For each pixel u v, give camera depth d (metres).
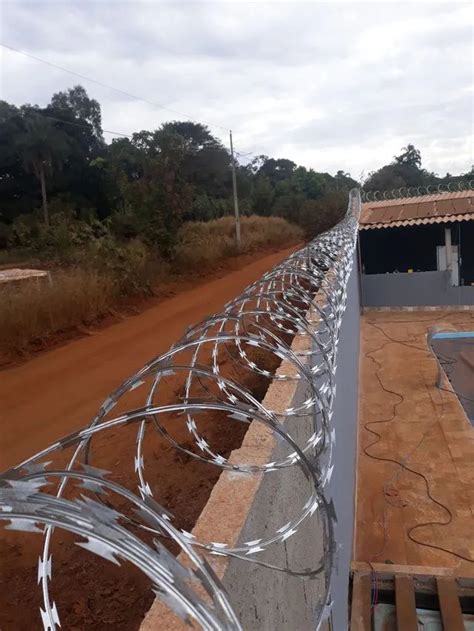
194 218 33.72
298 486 2.57
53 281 10.21
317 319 3.76
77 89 37.41
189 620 0.95
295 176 47.44
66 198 34.50
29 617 2.28
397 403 8.30
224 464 1.96
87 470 1.21
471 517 5.23
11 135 34.22
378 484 6.03
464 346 11.27
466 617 4.00
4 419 5.30
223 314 2.57
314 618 2.65
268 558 1.86
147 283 12.76
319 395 2.08
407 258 15.10
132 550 0.97
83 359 7.47
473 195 16.69
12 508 0.98
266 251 26.45
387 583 4.35
